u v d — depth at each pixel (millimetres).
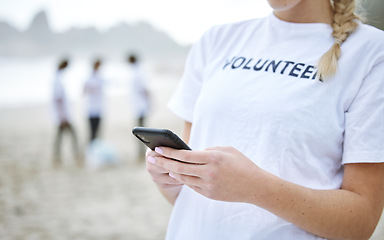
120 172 6633
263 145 921
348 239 863
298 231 896
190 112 1193
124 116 13906
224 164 772
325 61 917
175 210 1068
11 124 12008
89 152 7523
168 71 59844
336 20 975
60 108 7371
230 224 935
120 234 4129
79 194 5480
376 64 914
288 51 998
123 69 55781
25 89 28953
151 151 900
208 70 1130
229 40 1140
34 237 4047
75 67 57562
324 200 839
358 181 878
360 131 874
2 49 91062
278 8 942
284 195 812
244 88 989
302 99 916
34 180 6133
